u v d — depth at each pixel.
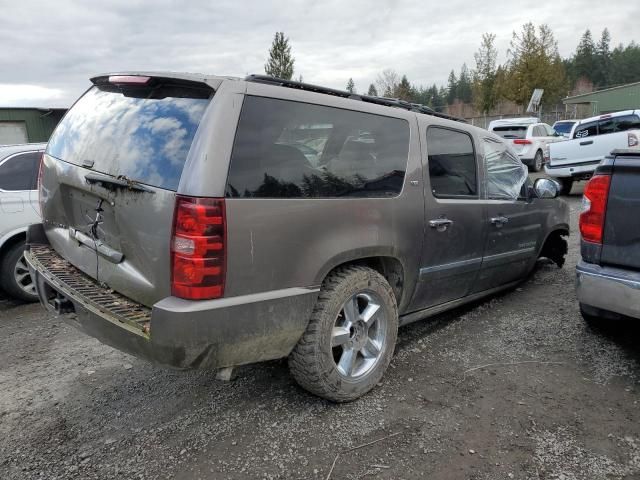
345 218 3.00
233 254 2.50
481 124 35.16
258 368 3.69
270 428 2.94
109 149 2.89
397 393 3.30
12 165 5.25
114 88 3.21
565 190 12.83
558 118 37.38
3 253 5.14
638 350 3.81
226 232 2.47
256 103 2.69
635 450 2.67
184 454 2.72
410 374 3.54
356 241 3.05
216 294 2.48
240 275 2.54
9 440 2.88
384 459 2.65
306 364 2.93
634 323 4.29
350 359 3.15
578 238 7.52
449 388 3.35
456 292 4.13
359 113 3.22
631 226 3.29
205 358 2.53
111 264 2.87
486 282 4.46
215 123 2.51
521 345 3.96
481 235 4.13
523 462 2.61
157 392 3.38
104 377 3.61
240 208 2.52
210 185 2.43
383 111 3.39
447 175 3.84
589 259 3.52
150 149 2.66
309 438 2.84
